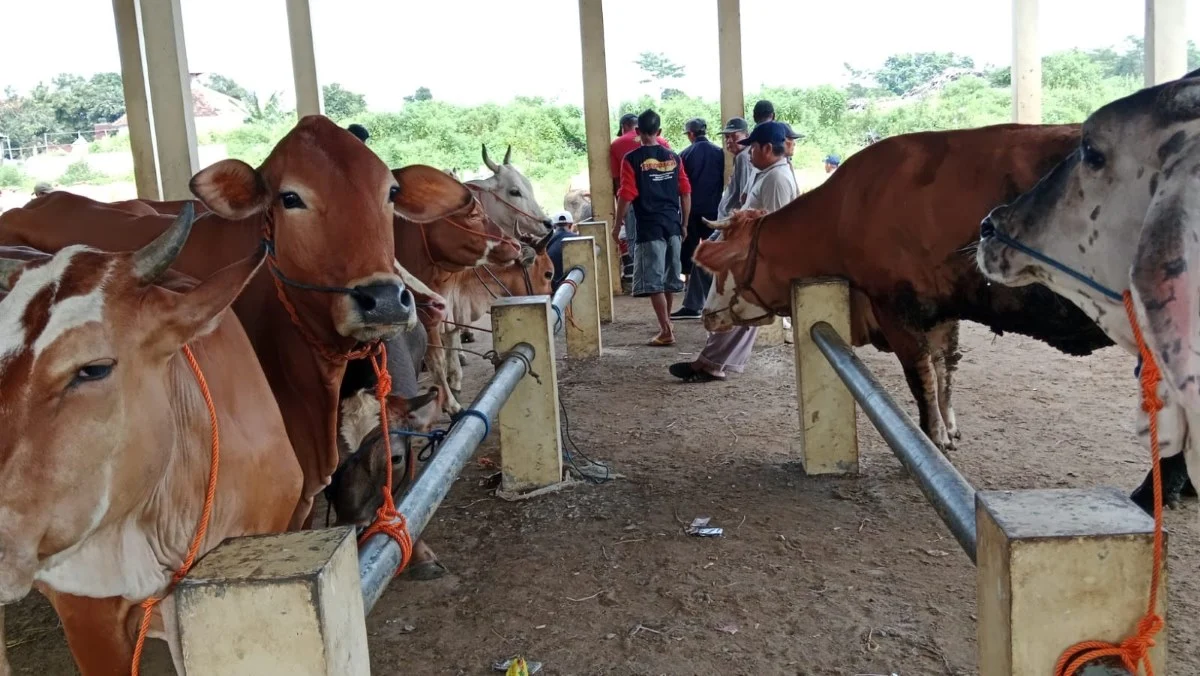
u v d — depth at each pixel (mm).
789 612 3529
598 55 11688
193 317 1950
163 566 2133
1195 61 14180
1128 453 5051
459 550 4262
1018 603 1602
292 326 3271
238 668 1571
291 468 2627
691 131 9758
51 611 3906
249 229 3492
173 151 11773
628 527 4406
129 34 12023
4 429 1712
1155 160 2730
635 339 8930
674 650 3307
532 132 22828
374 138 23250
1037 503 1733
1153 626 1590
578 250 8016
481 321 10781
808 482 4883
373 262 3057
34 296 1800
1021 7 11938
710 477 5027
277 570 1562
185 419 2168
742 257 5453
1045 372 6848
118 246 3773
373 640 3492
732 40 11586
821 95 21719
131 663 2309
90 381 1798
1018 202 3174
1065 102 19750
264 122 27969
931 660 3176
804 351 4883
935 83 25688
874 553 3998
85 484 1798
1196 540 3896
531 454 4918
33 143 28219
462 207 3596
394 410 3568
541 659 3297
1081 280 3018
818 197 5184
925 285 4773
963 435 5477
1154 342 2199
